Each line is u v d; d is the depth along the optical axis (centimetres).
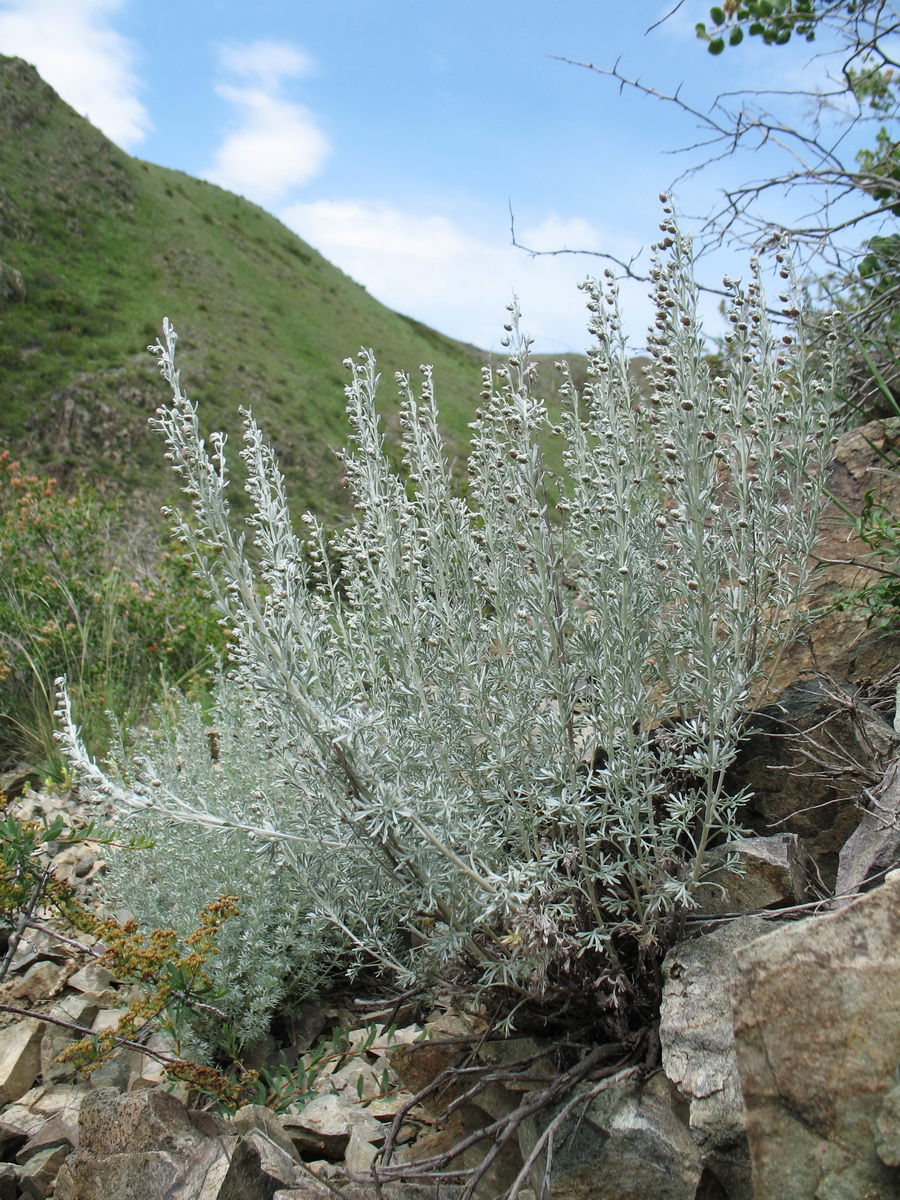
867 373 408
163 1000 255
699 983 186
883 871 199
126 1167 193
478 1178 174
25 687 624
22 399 3825
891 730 253
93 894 371
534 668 218
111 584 737
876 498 336
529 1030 218
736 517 243
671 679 231
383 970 271
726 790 256
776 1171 138
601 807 206
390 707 224
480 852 193
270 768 317
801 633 263
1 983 322
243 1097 261
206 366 4666
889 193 462
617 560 201
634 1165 175
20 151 6019
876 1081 133
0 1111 268
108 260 5578
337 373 5509
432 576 226
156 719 569
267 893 296
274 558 201
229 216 7200
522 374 200
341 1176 206
